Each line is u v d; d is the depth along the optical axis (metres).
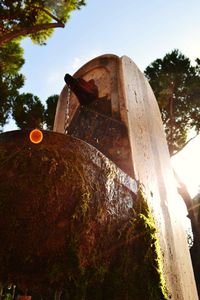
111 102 4.35
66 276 1.81
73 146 2.29
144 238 2.63
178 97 11.52
